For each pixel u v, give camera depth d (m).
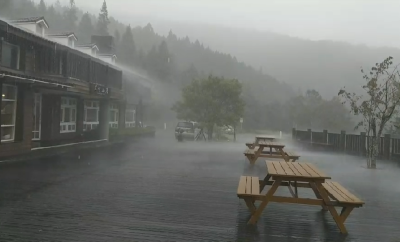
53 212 5.69
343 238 4.86
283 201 5.22
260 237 4.77
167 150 17.34
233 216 5.72
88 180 8.62
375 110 12.04
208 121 25.47
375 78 11.88
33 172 9.61
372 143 12.27
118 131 24.28
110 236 4.64
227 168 11.22
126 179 8.90
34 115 16.34
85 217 5.46
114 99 22.05
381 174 10.73
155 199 6.79
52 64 16.30
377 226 5.45
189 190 7.71
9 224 5.02
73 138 18.67
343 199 5.01
